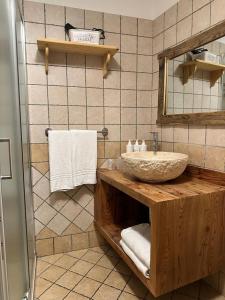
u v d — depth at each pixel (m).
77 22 1.84
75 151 1.85
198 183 1.50
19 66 1.38
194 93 1.63
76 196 1.99
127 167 1.54
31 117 1.80
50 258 1.92
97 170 1.96
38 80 1.79
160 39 1.96
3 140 1.00
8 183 1.06
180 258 1.24
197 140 1.64
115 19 1.94
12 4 1.20
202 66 1.55
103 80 1.97
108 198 1.94
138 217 2.04
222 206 1.34
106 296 1.50
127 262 1.47
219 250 1.37
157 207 1.14
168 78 1.88
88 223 2.05
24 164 1.42
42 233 1.93
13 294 1.10
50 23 1.77
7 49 1.11
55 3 1.77
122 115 2.06
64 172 1.83
